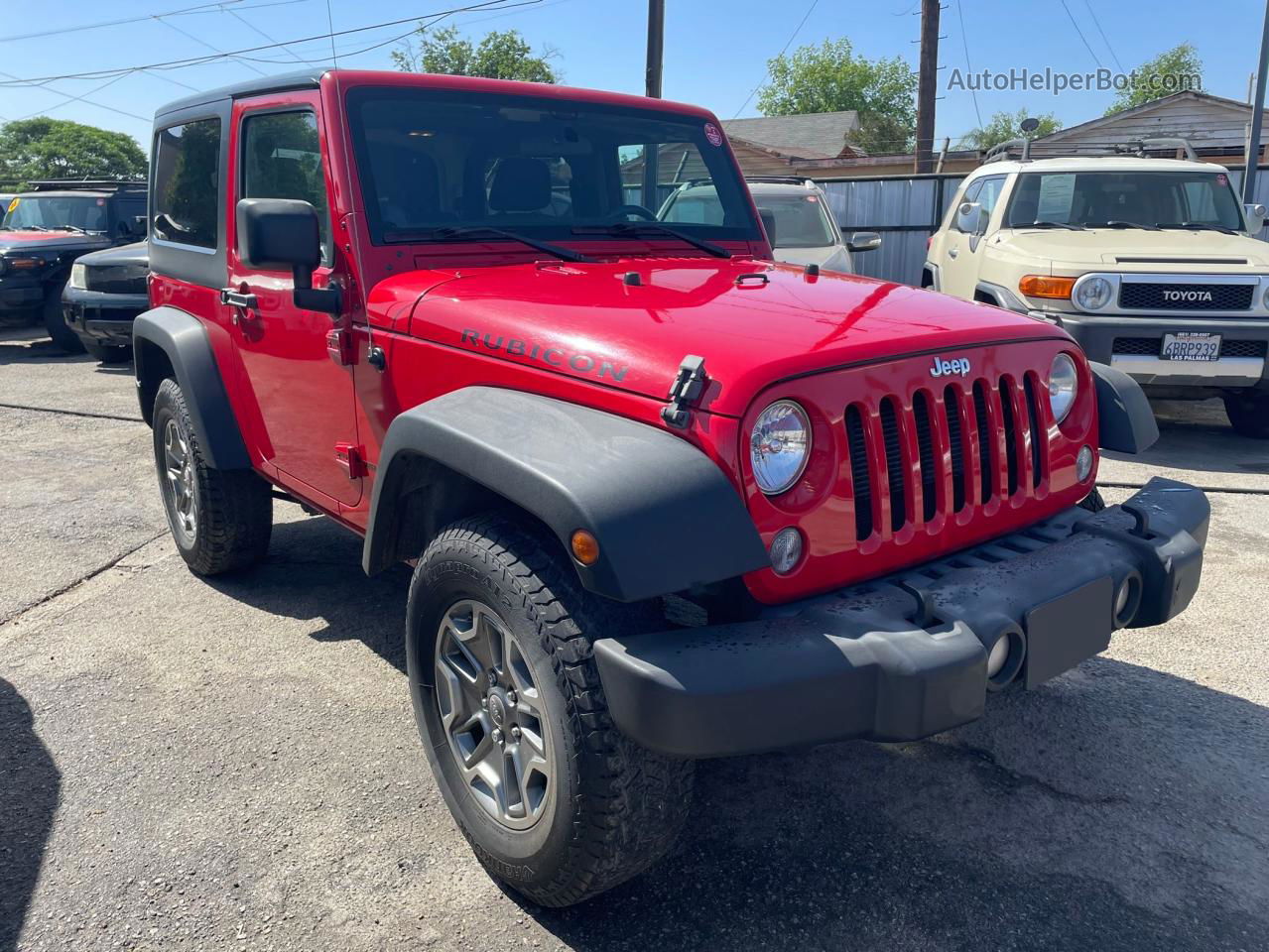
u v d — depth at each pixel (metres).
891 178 14.65
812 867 2.52
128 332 9.78
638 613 2.14
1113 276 6.59
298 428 3.42
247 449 3.88
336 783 2.88
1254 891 2.42
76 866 2.51
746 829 2.68
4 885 2.44
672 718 1.91
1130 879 2.47
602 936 2.29
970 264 8.10
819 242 9.30
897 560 2.34
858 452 2.27
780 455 2.11
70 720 3.22
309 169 3.17
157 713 3.27
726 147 3.93
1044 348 2.69
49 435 7.34
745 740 1.93
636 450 2.04
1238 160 19.47
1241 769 2.95
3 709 3.29
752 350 2.17
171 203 4.25
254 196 3.50
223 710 3.29
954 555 2.48
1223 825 2.68
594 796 2.07
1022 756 3.03
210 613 4.09
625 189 3.64
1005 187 8.09
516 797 2.38
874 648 2.00
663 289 2.77
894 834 2.65
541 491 2.00
